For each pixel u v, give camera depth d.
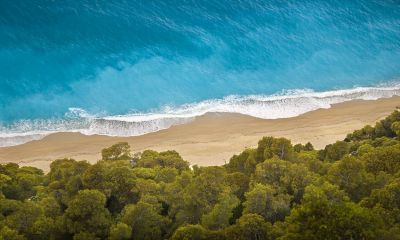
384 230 33.94
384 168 48.62
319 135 81.50
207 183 45.31
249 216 38.69
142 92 94.62
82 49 103.12
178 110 90.44
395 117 67.56
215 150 79.12
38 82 95.88
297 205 41.59
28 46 102.88
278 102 91.50
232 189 47.53
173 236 38.62
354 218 33.50
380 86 97.50
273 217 42.34
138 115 89.06
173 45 105.56
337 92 95.19
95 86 95.56
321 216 33.97
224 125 85.94
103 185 46.81
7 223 42.38
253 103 91.62
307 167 50.78
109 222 42.62
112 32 107.00
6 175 53.06
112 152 61.41
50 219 42.88
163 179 52.81
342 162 45.31
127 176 48.06
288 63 103.31
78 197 42.38
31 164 77.19
